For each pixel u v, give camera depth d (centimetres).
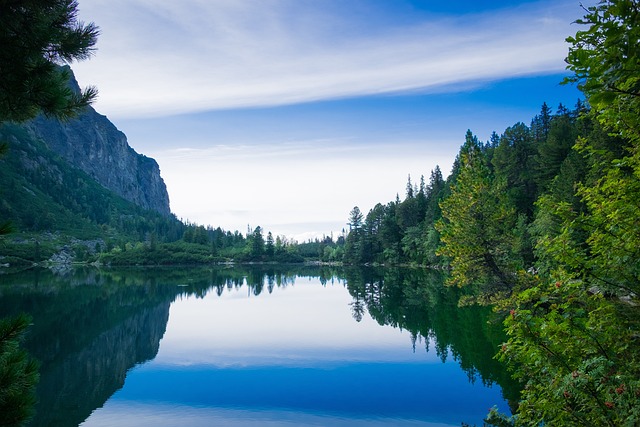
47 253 13588
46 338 2633
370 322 2847
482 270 2342
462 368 1725
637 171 460
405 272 7562
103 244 16800
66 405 1508
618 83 322
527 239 3331
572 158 3675
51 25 429
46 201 18450
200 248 15962
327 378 1698
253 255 16075
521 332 493
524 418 550
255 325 2956
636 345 455
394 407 1360
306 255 18412
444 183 9381
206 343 2444
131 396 1582
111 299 4569
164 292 5347
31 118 459
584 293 497
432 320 2766
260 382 1688
